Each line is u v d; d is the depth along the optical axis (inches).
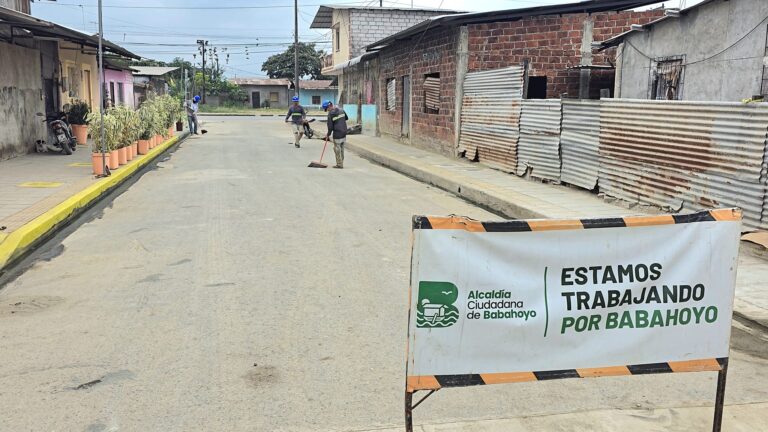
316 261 291.3
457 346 127.6
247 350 190.1
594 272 131.0
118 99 1274.6
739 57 445.4
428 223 123.3
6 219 345.7
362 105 1160.8
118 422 148.1
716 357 138.6
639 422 150.3
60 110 814.5
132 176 581.0
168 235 342.0
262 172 615.8
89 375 172.6
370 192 502.9
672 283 134.3
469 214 422.6
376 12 1467.8
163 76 2034.9
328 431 144.8
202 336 200.7
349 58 1473.9
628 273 132.2
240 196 471.8
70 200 404.5
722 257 135.7
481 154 629.9
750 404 160.6
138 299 236.7
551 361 131.6
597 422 150.0
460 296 126.2
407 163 642.8
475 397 163.0
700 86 486.0
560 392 166.6
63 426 146.1
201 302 233.3
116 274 270.1
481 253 126.1
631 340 134.4
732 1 451.2
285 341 197.3
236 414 152.4
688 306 135.7
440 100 734.5
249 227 362.9
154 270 275.7
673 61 518.9
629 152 405.7
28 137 668.1
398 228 364.8
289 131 1309.1
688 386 171.8
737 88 447.8
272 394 162.7
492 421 149.8
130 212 409.7
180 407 155.4
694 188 348.5
